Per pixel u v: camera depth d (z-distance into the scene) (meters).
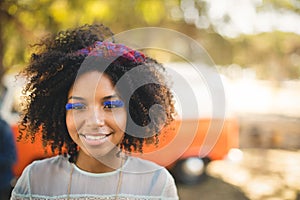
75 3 5.19
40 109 1.61
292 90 14.84
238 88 14.45
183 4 6.74
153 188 1.57
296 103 13.59
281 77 14.38
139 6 5.62
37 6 5.25
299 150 8.70
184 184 5.79
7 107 4.83
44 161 1.62
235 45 10.34
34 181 1.59
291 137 9.51
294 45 12.48
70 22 5.08
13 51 5.34
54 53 1.59
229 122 5.88
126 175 1.56
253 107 12.92
